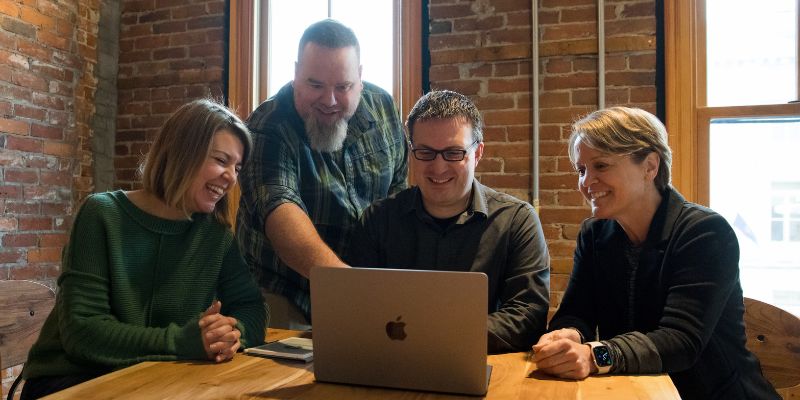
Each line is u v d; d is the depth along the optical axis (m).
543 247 1.52
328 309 1.09
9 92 2.99
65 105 3.31
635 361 1.17
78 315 1.31
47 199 3.20
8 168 2.99
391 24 3.23
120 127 3.59
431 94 1.48
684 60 2.75
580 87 2.86
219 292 1.58
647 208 1.43
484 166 2.96
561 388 1.07
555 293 2.86
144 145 3.54
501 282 1.52
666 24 2.77
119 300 1.38
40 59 3.16
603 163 1.38
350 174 1.98
